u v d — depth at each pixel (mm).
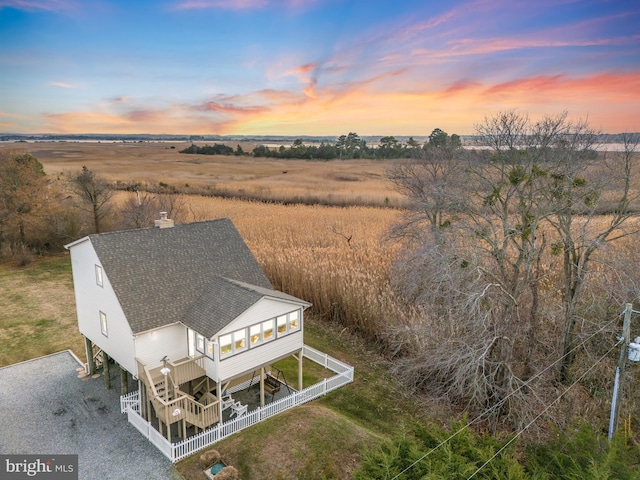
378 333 23172
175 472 14094
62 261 41125
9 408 17984
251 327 16609
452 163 25891
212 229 21578
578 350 19203
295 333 18328
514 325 17234
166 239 19641
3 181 41000
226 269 20141
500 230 17312
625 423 15578
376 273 27453
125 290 16812
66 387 19672
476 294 15531
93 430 16500
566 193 16672
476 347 16875
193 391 17297
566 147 17234
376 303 23531
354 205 60344
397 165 35688
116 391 19344
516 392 16375
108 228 46844
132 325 15938
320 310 27422
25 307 29516
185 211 48125
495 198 17344
